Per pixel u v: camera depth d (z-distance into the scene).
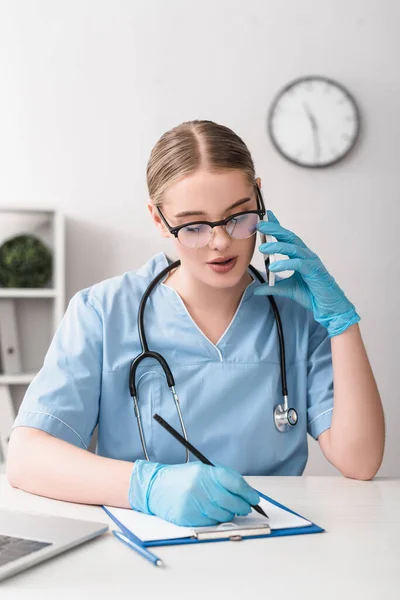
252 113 2.75
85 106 2.71
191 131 1.15
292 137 2.74
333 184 2.79
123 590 0.69
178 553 0.80
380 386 2.80
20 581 0.71
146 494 0.94
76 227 2.71
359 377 1.24
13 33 2.68
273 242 1.22
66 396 1.21
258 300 1.36
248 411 1.29
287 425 1.31
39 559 0.75
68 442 1.17
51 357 1.26
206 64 2.74
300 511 0.98
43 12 2.69
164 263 1.41
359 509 0.99
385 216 2.81
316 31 2.77
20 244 2.55
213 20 2.74
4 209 2.51
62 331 1.31
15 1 2.68
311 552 0.80
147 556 0.77
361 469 1.20
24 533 0.82
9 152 2.68
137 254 2.73
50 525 0.85
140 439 1.27
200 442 1.26
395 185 2.81
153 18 2.72
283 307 1.38
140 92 2.72
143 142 2.73
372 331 2.80
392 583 0.71
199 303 1.31
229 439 1.27
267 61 2.76
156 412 1.26
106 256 2.72
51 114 2.70
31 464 1.06
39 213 2.59
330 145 2.75
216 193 1.11
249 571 0.74
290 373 1.35
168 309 1.32
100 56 2.71
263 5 2.75
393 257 2.81
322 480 1.19
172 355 1.29
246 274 1.37
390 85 2.79
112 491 0.97
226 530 0.85
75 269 2.70
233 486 0.89
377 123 2.79
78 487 1.00
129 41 2.72
